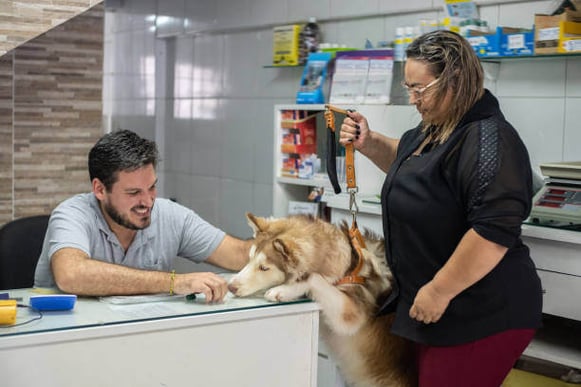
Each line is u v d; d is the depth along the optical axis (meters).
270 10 4.28
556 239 2.42
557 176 2.55
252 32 4.45
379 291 2.10
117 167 2.02
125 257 2.23
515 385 2.63
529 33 2.80
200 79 4.99
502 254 1.83
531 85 3.03
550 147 2.98
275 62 4.01
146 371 1.74
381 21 3.64
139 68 5.74
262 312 1.88
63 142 3.57
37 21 3.27
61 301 1.78
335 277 2.01
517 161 1.84
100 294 1.91
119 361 1.70
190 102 5.12
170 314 1.78
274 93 4.30
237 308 1.86
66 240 2.03
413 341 2.09
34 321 1.69
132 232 2.23
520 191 1.82
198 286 1.89
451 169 1.91
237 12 4.55
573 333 2.71
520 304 1.96
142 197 2.07
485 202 1.81
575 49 2.66
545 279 2.49
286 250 1.90
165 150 5.44
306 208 3.62
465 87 1.90
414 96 1.96
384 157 2.37
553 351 2.52
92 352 1.67
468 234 1.83
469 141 1.87
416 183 1.95
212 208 4.93
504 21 3.09
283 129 3.70
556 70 2.93
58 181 3.58
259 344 1.89
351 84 3.45
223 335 1.84
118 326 1.69
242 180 4.62
